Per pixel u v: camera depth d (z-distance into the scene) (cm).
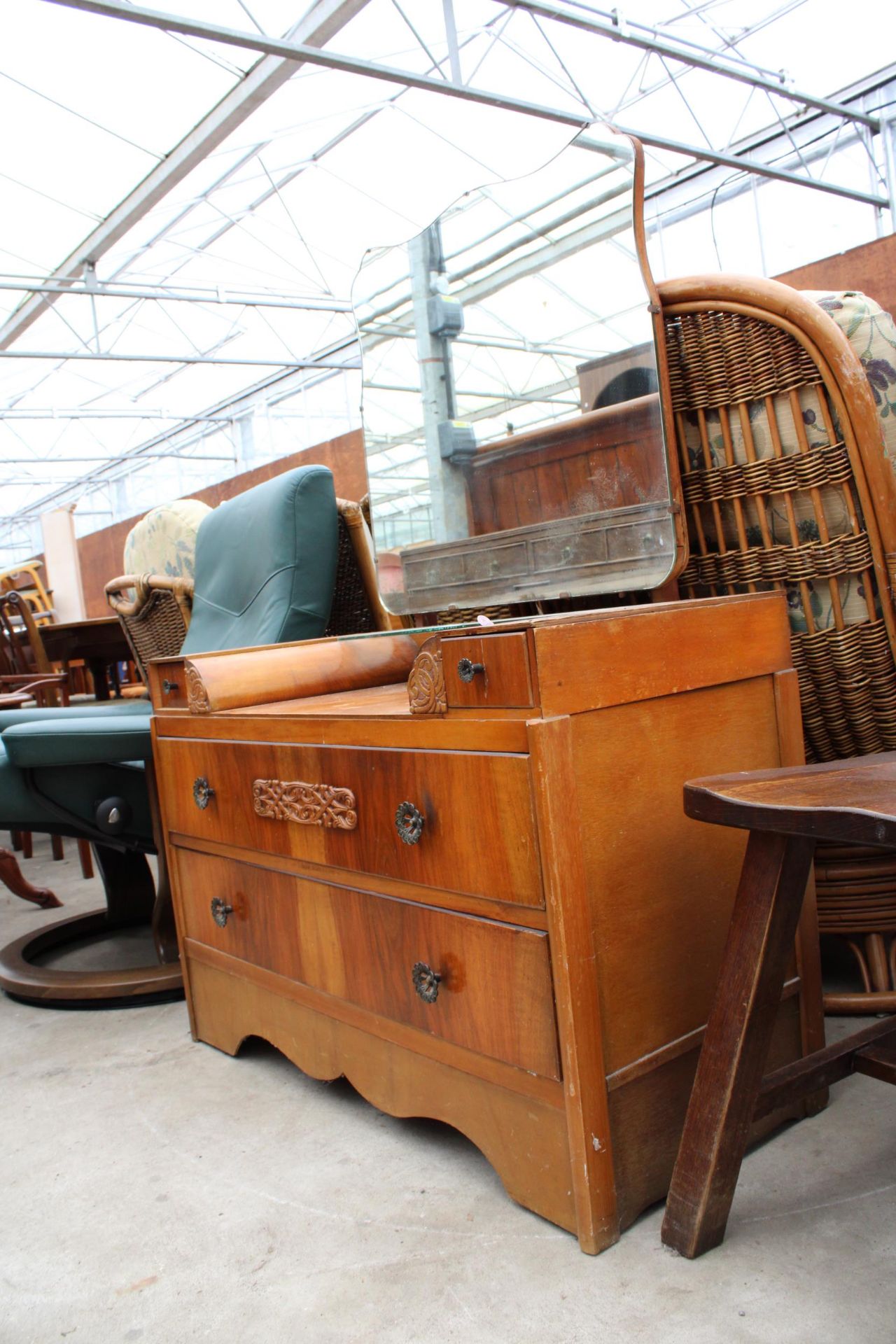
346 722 122
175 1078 153
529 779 98
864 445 128
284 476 196
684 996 110
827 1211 103
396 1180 118
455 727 107
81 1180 125
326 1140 129
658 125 973
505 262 162
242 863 147
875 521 131
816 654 141
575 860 98
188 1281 103
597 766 102
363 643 176
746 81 894
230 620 207
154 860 322
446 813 109
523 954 102
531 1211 108
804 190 1006
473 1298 95
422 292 186
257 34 695
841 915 145
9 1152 134
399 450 194
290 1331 94
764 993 94
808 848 94
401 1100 122
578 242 149
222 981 157
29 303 1189
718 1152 95
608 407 145
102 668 410
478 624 104
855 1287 91
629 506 144
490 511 172
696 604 113
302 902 135
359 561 214
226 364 1397
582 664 100
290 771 134
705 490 144
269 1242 108
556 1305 93
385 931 121
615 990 103
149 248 1076
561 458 156
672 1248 99
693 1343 86
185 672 157
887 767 92
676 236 1117
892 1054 104
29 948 218
